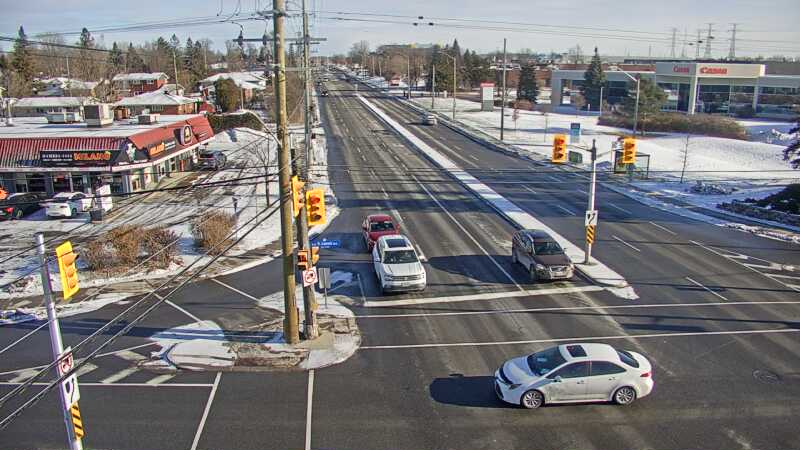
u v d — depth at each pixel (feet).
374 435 51.24
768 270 95.14
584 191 158.20
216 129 264.11
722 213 135.54
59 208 129.29
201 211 135.13
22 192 143.23
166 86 355.15
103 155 142.31
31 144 144.46
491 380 60.90
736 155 217.77
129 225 116.88
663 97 282.15
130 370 63.93
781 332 72.02
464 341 70.33
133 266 97.09
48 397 58.59
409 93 440.45
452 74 483.10
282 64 63.82
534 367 56.44
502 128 240.32
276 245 111.24
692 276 92.32
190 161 191.52
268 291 87.97
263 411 55.42
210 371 63.52
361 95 452.76
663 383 59.67
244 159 203.10
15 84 334.24
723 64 326.65
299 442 50.26
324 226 123.65
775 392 57.77
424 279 85.51
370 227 108.47
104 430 52.42
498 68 581.53
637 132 267.59
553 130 277.23
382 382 60.75
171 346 69.72
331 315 78.69
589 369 55.16
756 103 329.93
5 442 50.90
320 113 331.98
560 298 83.76
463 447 49.29
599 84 372.99
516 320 76.33
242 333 73.20
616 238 114.01
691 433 50.85
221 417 54.39
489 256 103.50
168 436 51.42
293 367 64.28
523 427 52.11
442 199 147.33
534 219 128.26
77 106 279.28
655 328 73.46
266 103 325.83
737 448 48.62
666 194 155.33
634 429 51.49
